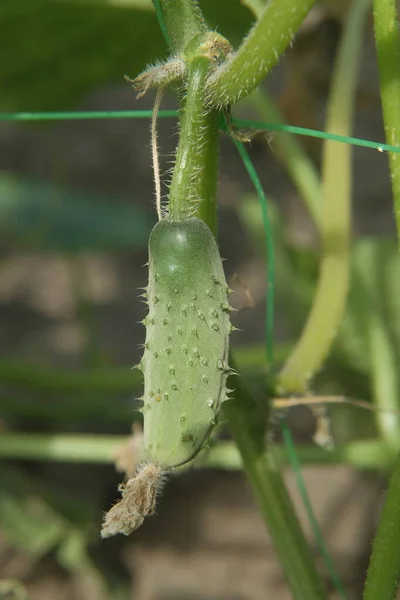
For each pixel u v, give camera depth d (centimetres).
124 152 159
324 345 67
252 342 128
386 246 91
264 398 66
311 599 64
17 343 135
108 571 111
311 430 118
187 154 55
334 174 71
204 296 53
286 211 144
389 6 58
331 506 112
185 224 54
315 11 85
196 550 115
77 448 81
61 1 80
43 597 111
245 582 111
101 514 108
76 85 96
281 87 143
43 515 104
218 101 56
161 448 53
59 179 129
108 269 145
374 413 85
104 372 90
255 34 55
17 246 139
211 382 53
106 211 123
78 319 122
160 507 119
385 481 109
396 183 58
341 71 73
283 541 64
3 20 82
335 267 68
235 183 150
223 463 76
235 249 142
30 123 100
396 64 58
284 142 85
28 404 96
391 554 59
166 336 53
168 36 57
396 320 88
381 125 147
